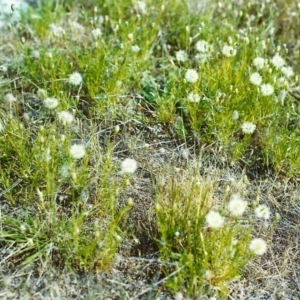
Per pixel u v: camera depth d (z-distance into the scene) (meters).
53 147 0.71
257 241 0.62
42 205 0.68
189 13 0.99
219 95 0.80
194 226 0.67
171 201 0.70
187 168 0.77
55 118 0.77
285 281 0.67
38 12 1.00
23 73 0.89
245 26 1.04
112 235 0.64
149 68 0.91
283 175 0.79
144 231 0.69
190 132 0.82
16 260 0.66
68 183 0.73
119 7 0.99
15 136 0.75
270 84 0.83
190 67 0.89
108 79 0.86
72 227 0.65
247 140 0.78
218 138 0.79
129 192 0.73
